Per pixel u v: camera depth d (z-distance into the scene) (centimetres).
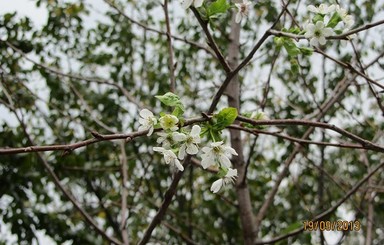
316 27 219
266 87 308
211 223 527
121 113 507
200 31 498
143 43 517
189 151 191
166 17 292
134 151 480
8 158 425
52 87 457
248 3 231
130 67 529
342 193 518
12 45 437
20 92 439
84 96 489
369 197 441
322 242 360
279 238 366
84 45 504
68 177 467
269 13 448
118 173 498
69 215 479
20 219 432
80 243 449
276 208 549
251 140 520
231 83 385
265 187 545
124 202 383
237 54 397
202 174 552
